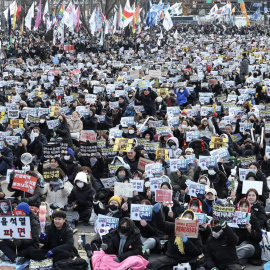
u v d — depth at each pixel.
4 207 11.88
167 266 11.33
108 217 11.89
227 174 16.14
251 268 11.62
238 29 101.88
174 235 11.43
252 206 12.64
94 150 16.52
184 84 30.33
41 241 11.45
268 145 19.27
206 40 79.00
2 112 23.86
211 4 144.62
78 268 11.15
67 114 25.89
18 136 19.08
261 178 14.54
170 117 22.94
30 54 55.88
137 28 79.50
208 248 11.35
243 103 26.72
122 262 10.91
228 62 48.03
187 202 14.39
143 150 16.59
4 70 40.50
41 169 16.92
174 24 118.88
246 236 11.90
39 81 36.16
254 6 141.88
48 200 14.26
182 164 15.20
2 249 11.66
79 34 83.25
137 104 25.06
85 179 14.18
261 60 50.50
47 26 56.03
